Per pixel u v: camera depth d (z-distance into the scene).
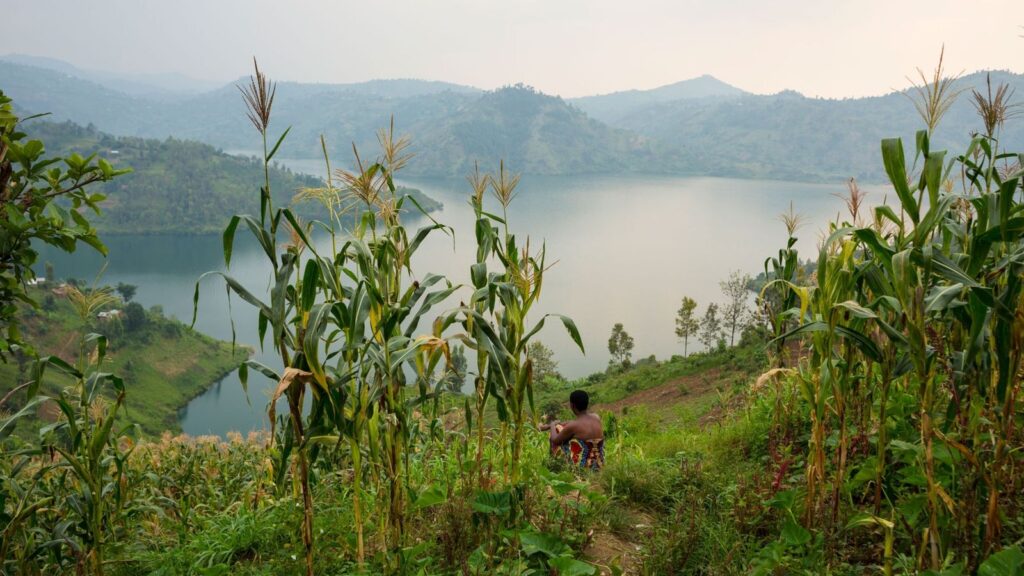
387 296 3.45
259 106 2.75
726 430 6.12
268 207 2.87
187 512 4.67
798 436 5.19
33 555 3.47
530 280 3.50
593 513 3.98
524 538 3.08
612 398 35.97
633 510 4.38
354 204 3.29
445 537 3.64
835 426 4.89
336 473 4.71
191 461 6.14
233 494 5.51
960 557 3.01
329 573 3.51
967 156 3.30
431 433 5.02
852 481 3.59
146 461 6.11
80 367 3.44
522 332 3.59
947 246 3.55
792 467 4.63
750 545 3.51
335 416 3.08
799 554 3.41
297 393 3.01
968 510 2.97
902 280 2.83
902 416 4.03
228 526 4.09
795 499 3.86
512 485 3.63
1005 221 2.71
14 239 4.24
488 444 5.27
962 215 4.02
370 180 3.23
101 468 3.69
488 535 3.43
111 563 3.73
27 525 3.87
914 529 3.20
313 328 2.87
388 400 3.37
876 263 3.52
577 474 5.11
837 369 3.64
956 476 3.15
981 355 2.98
